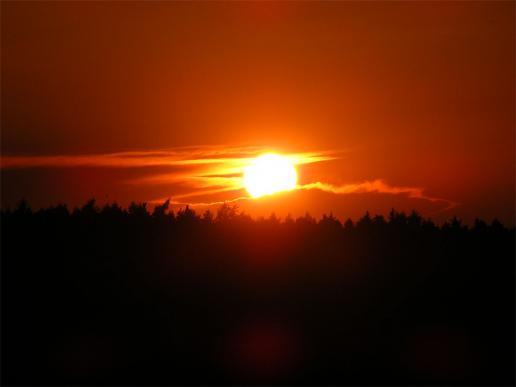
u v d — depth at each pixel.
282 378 84.56
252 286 108.00
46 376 79.56
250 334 93.69
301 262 116.88
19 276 98.19
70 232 112.94
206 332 93.31
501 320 101.88
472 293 110.12
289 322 97.62
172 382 81.62
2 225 110.62
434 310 104.19
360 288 110.69
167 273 107.81
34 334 86.50
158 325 93.06
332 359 89.25
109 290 99.56
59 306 93.12
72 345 85.50
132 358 85.25
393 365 88.81
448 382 85.38
